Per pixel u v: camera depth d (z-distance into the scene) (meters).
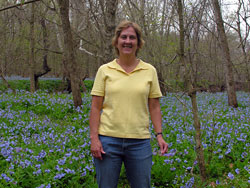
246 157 4.69
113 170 2.36
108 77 2.38
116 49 2.55
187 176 3.80
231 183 3.83
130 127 2.32
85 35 18.55
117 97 2.33
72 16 15.42
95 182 3.72
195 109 3.35
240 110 9.53
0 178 3.45
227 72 10.92
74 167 3.92
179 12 3.28
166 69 9.27
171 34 12.11
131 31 2.39
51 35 17.36
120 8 13.92
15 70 30.23
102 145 2.36
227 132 5.85
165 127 6.53
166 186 3.81
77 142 5.25
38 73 17.38
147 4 12.73
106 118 2.37
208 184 3.61
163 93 13.34
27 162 3.83
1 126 6.12
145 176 2.38
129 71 2.42
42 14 13.72
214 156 4.50
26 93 11.37
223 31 10.65
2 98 9.77
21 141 5.35
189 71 3.41
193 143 5.15
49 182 3.47
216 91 19.67
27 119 7.11
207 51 16.22
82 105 8.77
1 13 18.08
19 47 20.36
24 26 17.52
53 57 25.72
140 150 2.36
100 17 13.96
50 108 8.80
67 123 7.30
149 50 10.26
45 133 5.79
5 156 4.25
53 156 4.38
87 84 20.77
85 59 26.20
